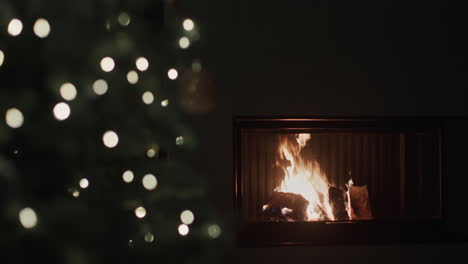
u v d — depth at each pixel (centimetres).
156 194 117
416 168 212
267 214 206
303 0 195
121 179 120
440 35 199
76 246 79
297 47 195
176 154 188
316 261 197
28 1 88
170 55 140
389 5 198
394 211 212
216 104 191
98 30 102
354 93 197
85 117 96
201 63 190
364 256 199
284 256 196
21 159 100
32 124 90
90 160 105
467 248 201
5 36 91
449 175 210
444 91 199
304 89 195
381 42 197
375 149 211
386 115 198
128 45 109
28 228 74
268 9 194
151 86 123
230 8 192
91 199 103
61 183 104
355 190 210
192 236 124
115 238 108
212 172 191
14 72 95
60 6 91
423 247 200
